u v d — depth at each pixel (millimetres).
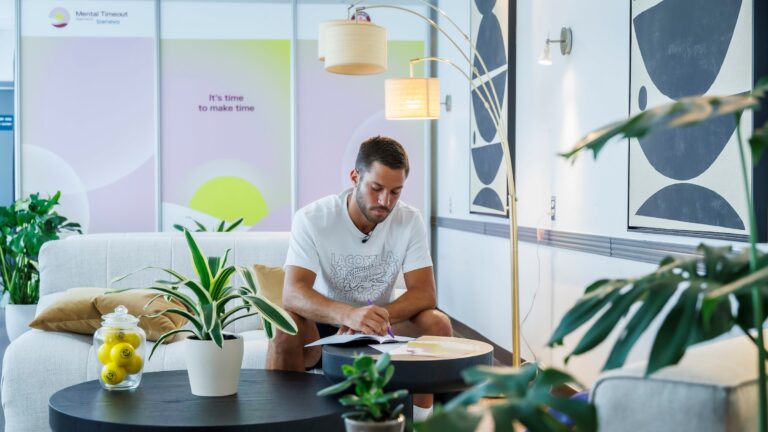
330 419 2027
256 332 3682
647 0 3311
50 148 6820
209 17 6961
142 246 3945
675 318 972
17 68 6766
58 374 3166
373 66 4051
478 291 6055
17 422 3152
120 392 2289
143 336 2381
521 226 4945
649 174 3309
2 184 10258
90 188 6863
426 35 7156
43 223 5641
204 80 6973
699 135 2934
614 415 1260
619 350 978
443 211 7172
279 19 7016
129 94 6887
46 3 6785
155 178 6938
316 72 7070
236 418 1981
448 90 6883
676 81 3098
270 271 3863
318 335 3002
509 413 863
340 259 3027
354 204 3000
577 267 4109
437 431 837
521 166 4961
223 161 7000
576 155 1029
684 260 1095
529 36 4812
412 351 2316
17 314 5062
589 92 3986
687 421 1197
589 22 3961
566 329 1055
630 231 3531
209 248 3973
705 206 2902
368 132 7137
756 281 855
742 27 2672
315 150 7082
